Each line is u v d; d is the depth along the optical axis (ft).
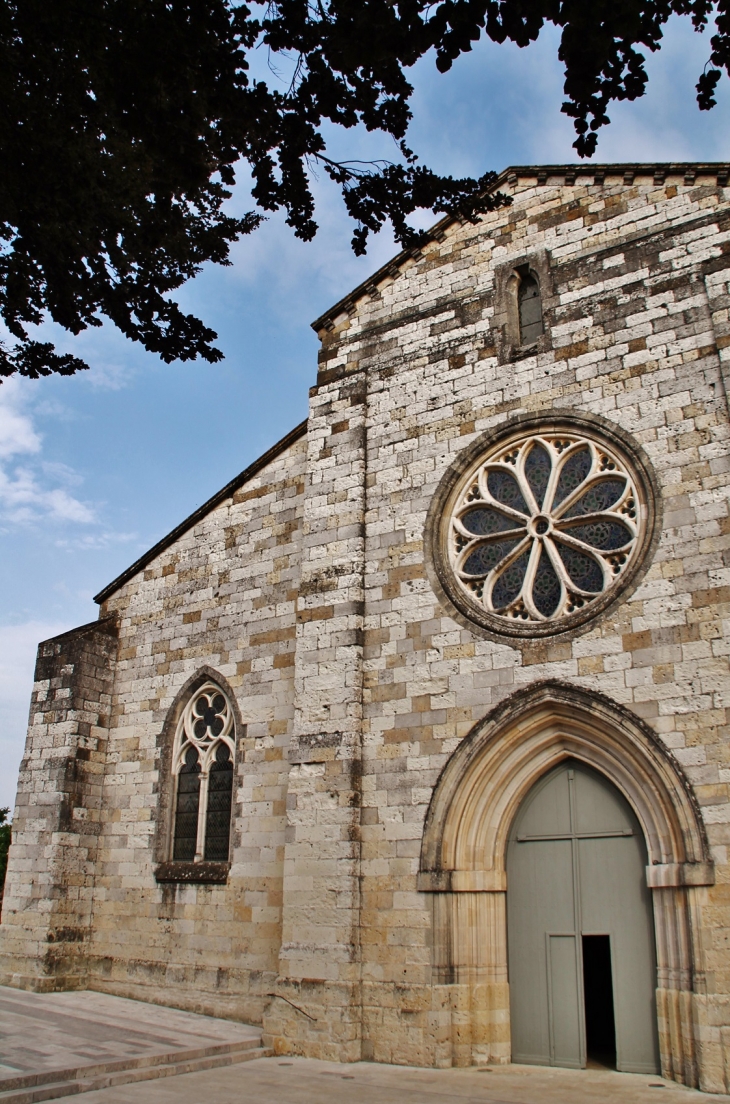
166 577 74.08
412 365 60.54
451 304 60.39
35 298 39.14
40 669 73.87
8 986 65.21
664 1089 39.29
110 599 77.51
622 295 53.62
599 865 46.52
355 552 57.41
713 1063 38.99
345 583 56.90
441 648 52.44
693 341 50.19
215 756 66.23
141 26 29.22
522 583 51.98
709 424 48.14
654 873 43.34
